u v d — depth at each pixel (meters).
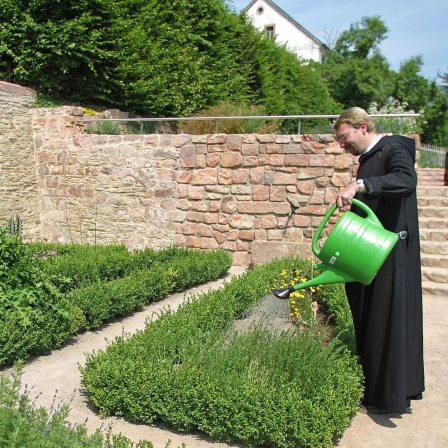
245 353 3.64
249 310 5.18
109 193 9.60
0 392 2.51
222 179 8.76
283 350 3.61
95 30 11.11
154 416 3.25
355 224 3.18
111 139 9.49
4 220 9.59
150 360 3.60
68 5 11.04
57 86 11.54
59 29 10.81
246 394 3.03
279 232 8.52
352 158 8.05
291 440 2.92
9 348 4.11
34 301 4.45
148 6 12.55
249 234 8.67
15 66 11.57
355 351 3.81
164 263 7.30
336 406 2.98
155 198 9.23
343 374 3.32
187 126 10.71
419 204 8.84
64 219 10.06
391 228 3.27
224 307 4.96
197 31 14.15
